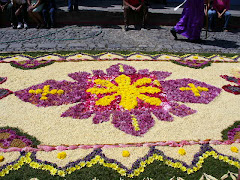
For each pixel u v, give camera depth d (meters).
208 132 3.12
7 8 6.88
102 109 3.48
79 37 6.36
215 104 3.71
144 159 2.66
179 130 3.13
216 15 7.33
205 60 5.20
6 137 2.91
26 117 3.28
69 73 4.48
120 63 4.92
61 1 9.00
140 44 6.03
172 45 6.05
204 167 2.59
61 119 3.27
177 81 4.28
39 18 6.83
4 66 4.64
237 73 4.74
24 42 5.89
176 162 2.63
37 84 4.09
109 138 2.97
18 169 2.51
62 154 2.66
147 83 4.17
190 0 5.82
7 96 3.72
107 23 7.62
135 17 7.52
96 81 4.17
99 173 2.48
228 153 2.78
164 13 7.59
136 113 3.40
